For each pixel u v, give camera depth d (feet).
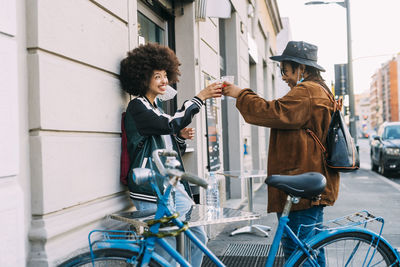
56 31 6.78
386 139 40.91
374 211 20.44
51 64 6.61
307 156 7.72
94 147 7.79
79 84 7.39
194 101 8.27
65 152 6.89
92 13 7.95
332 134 7.75
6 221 5.66
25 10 6.33
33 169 6.32
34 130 6.36
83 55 7.57
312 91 7.77
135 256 5.92
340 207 21.90
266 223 17.83
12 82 5.85
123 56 9.29
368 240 7.34
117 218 7.52
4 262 5.63
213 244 14.35
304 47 8.38
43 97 6.38
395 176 39.42
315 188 6.72
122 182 8.61
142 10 13.20
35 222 6.29
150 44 8.95
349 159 7.69
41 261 6.22
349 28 55.26
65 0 7.06
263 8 41.78
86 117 7.58
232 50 25.16
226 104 25.11
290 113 7.60
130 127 8.38
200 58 16.39
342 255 7.25
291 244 7.39
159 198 6.10
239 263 11.97
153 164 8.15
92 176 7.68
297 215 7.61
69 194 6.95
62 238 6.77
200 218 7.11
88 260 5.84
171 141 9.00
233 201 24.06
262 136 38.68
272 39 52.29
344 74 55.98
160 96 9.95
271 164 8.07
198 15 15.71
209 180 12.32
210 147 17.26
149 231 6.00
